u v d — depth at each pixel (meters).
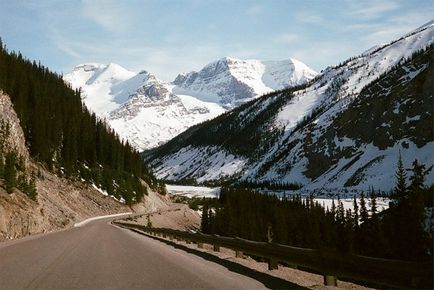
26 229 39.44
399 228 48.28
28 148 108.94
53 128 120.06
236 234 83.38
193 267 15.29
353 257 9.80
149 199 153.88
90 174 125.81
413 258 44.12
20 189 48.69
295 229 80.06
